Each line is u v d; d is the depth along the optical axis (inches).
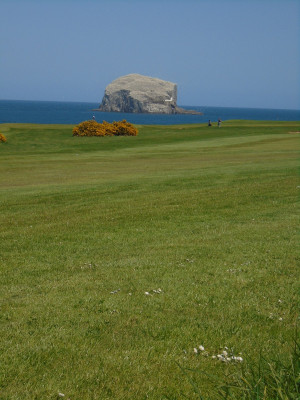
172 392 196.7
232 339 251.3
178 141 2352.4
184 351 238.2
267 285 346.6
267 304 306.7
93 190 908.6
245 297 321.7
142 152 1849.2
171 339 254.1
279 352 226.4
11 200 833.5
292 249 448.5
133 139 2482.8
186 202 746.2
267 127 3117.6
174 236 530.9
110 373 215.8
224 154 1642.5
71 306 313.0
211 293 331.3
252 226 565.9
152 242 506.6
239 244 476.7
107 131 2659.9
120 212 687.1
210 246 473.4
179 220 621.6
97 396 195.3
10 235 568.7
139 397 193.9
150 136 2635.3
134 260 431.8
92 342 251.9
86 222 629.0
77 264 428.1
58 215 687.1
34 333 267.1
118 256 452.1
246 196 780.6
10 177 1190.3
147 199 787.4
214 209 687.1
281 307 300.5
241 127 3142.2
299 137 2368.4
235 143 2121.1
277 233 522.3
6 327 278.1
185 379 207.5
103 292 342.6
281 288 337.7
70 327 275.9
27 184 1055.0
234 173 1083.9
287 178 968.3
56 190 933.2
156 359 229.5
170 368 219.5
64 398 193.9
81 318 289.4
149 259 432.8
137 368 219.9
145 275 381.4
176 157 1599.4
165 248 474.9
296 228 546.0
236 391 186.7
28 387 203.6
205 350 240.1
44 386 203.8
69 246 502.0
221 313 292.5
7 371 218.8
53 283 370.9
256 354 229.0
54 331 269.4
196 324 275.1
